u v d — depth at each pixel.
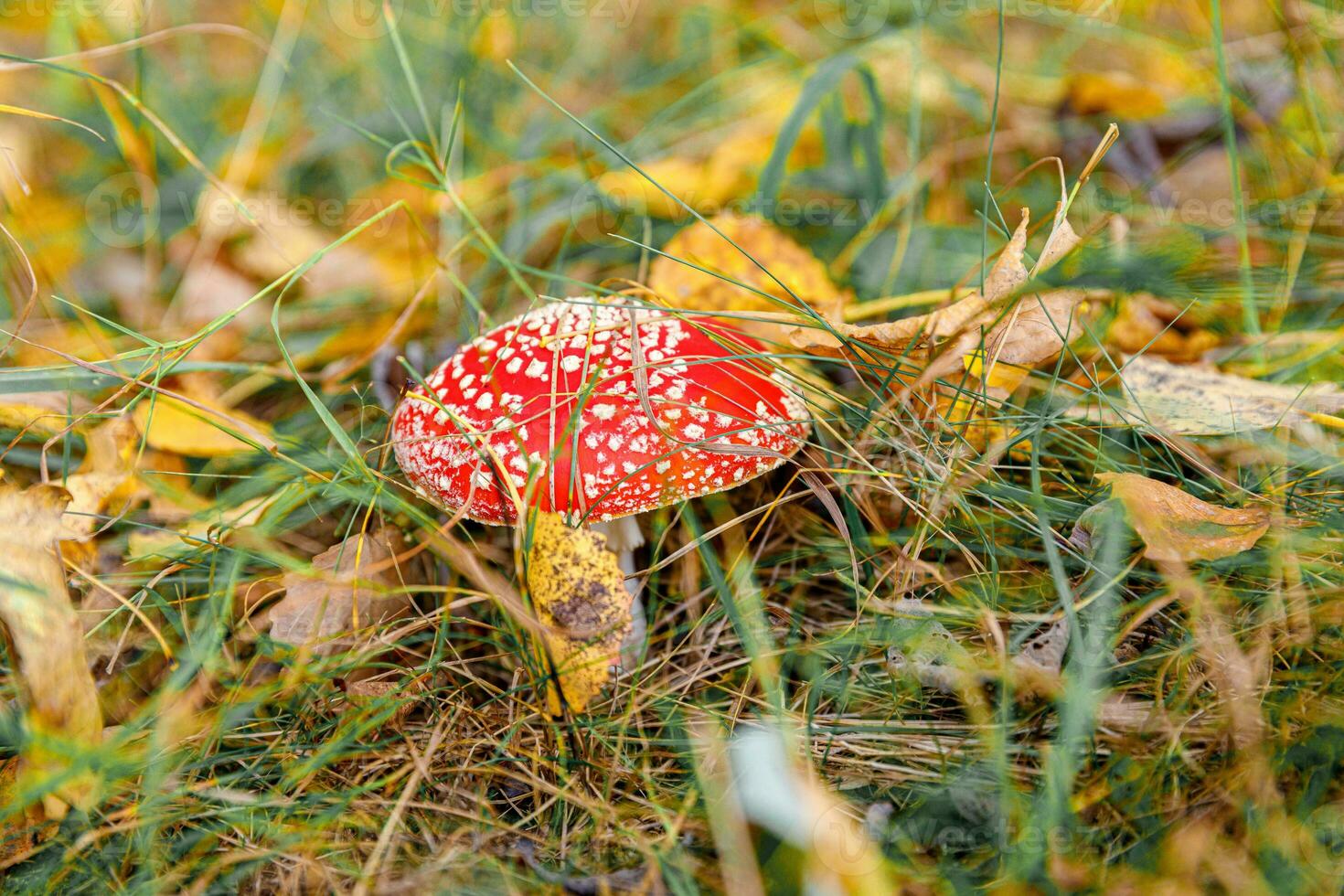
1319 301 0.41
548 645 0.32
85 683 0.30
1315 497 0.34
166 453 0.41
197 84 0.60
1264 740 0.28
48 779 0.28
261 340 0.47
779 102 0.53
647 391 0.33
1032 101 0.52
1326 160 0.41
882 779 0.31
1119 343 0.40
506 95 0.57
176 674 0.31
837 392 0.39
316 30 0.60
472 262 0.49
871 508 0.35
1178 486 0.35
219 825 0.29
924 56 0.52
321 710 0.33
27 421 0.39
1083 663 0.28
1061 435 0.36
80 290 0.50
